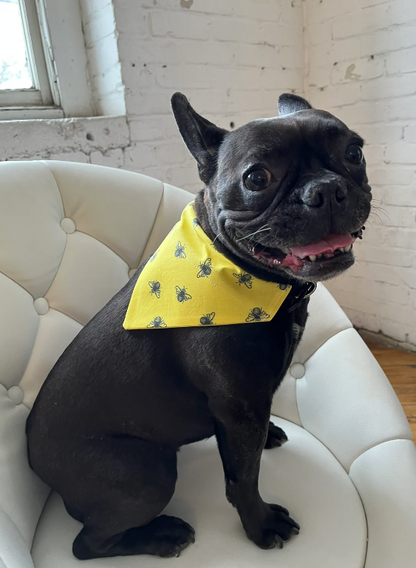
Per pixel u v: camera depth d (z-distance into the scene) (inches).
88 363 34.1
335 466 39.5
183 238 34.2
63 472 34.0
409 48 65.4
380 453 37.0
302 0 78.5
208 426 36.8
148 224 48.1
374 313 81.0
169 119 69.3
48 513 37.8
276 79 79.2
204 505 37.8
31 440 34.9
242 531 35.2
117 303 35.9
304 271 28.0
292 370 45.6
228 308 30.7
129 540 34.8
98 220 45.3
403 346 78.1
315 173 26.8
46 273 40.5
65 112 69.0
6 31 65.6
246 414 31.9
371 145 74.2
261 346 30.6
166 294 32.7
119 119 64.6
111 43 63.3
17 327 36.8
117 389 33.6
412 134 68.1
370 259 78.7
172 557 33.5
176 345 32.9
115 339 34.0
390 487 34.9
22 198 39.8
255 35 74.7
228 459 33.5
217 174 30.9
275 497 37.3
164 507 35.3
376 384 40.2
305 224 25.9
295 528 34.2
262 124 28.0
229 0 70.6
